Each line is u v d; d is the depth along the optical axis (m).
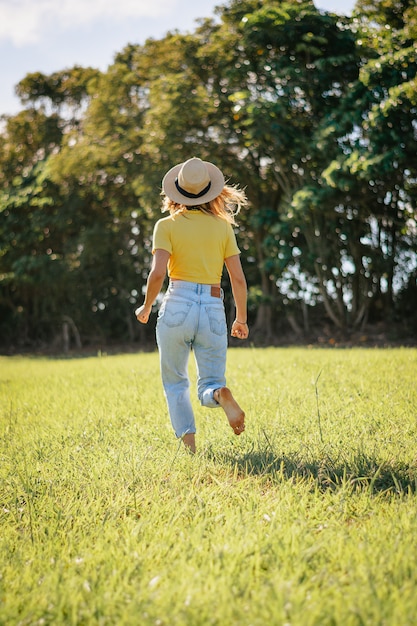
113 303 29.08
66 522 3.40
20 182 30.20
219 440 4.95
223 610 2.30
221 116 22.17
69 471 4.33
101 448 4.93
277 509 3.29
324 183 19.41
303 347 20.52
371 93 17.80
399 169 18.62
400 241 21.20
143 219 26.97
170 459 4.39
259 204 23.81
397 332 21.19
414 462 4.11
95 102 25.12
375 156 17.25
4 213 29.75
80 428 5.81
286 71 19.36
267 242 21.19
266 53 20.86
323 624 2.21
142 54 25.36
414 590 2.41
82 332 30.67
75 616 2.35
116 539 3.08
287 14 19.69
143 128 23.91
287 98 19.70
